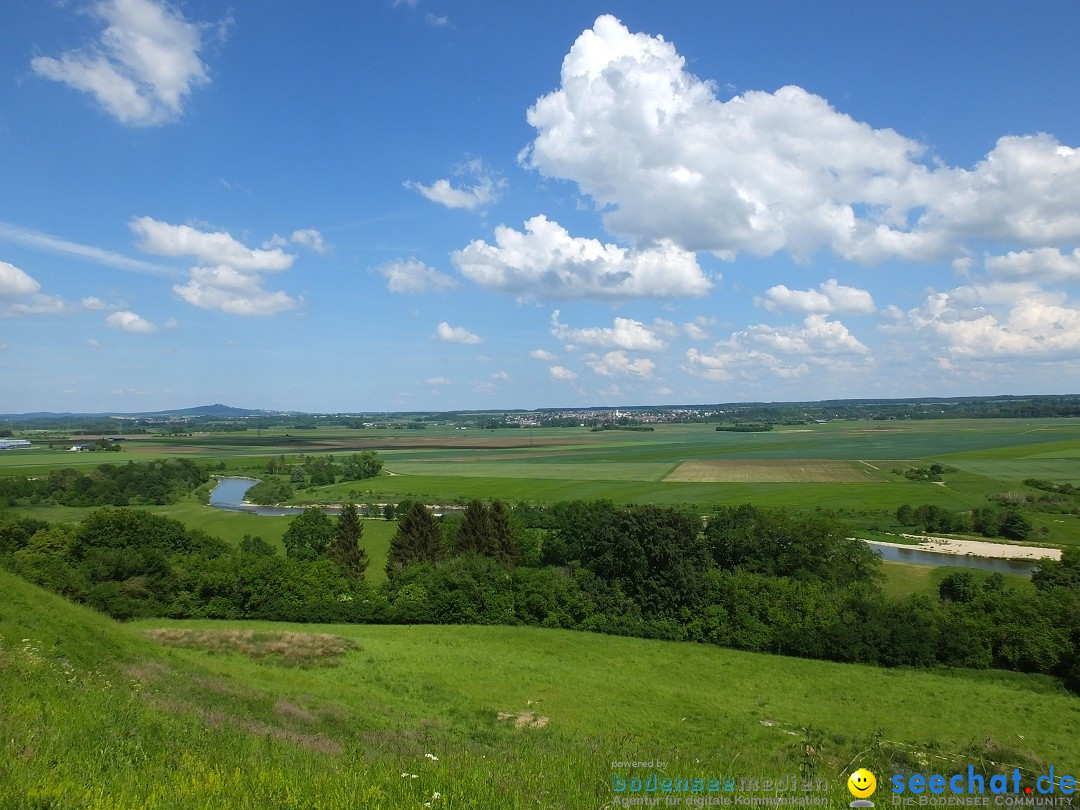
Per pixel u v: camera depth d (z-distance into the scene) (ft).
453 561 211.82
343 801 34.40
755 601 173.27
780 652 164.04
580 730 98.48
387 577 236.02
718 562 224.33
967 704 128.98
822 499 416.67
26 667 62.90
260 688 96.22
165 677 85.35
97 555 199.52
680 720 109.29
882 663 155.22
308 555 267.80
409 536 250.78
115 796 33.30
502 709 107.24
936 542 315.37
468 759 47.47
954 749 92.12
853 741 98.73
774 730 106.01
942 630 157.28
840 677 144.87
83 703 54.29
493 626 185.26
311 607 191.42
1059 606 156.35
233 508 453.99
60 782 33.94
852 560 225.15
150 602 185.47
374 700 103.30
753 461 648.38
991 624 156.87
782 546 222.07
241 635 142.41
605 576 192.75
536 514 352.69
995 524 330.54
